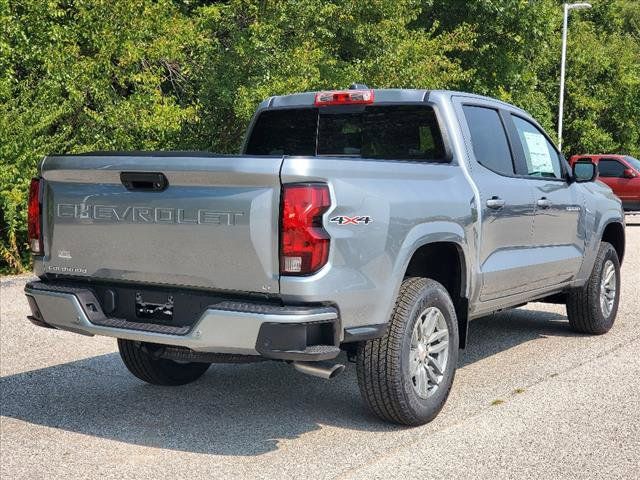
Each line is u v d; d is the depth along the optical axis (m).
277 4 15.20
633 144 38.19
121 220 4.61
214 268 4.34
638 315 8.68
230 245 4.28
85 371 6.39
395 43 17.69
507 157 6.18
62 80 12.14
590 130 35.66
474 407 5.38
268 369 6.52
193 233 4.38
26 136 11.12
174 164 4.38
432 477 4.17
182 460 4.48
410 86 17.89
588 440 4.71
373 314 4.57
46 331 7.79
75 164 4.72
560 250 6.79
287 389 5.92
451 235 5.15
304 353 4.14
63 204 4.83
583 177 6.96
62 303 4.74
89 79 12.51
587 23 38.38
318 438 4.82
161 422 5.15
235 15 15.53
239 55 14.93
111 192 4.64
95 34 12.80
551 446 4.62
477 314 5.83
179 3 17.25
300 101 6.24
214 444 4.74
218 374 6.36
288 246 4.16
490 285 5.73
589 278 7.40
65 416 5.27
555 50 33.78
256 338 4.16
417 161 5.65
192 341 4.32
